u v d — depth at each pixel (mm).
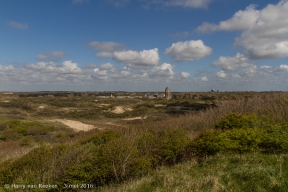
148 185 4820
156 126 11305
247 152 6379
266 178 4332
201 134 7168
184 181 4668
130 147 6133
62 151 6816
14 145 17781
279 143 6246
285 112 10500
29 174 5918
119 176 5996
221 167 5352
